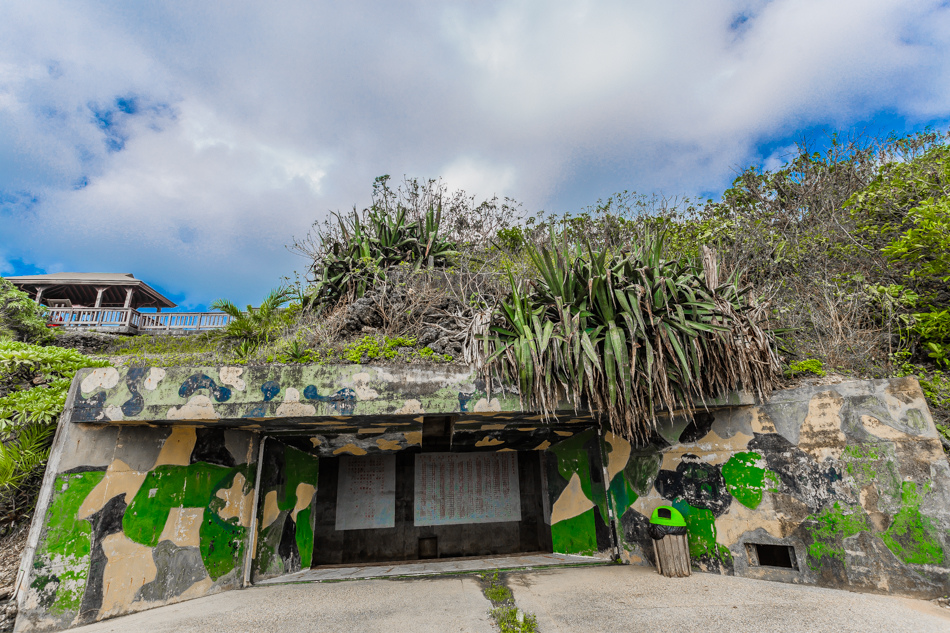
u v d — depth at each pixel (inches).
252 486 197.6
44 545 129.4
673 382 163.9
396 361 165.2
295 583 186.7
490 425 203.3
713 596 139.9
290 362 172.1
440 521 296.0
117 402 147.6
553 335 159.3
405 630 122.7
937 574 126.8
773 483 160.6
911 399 139.7
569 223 320.2
